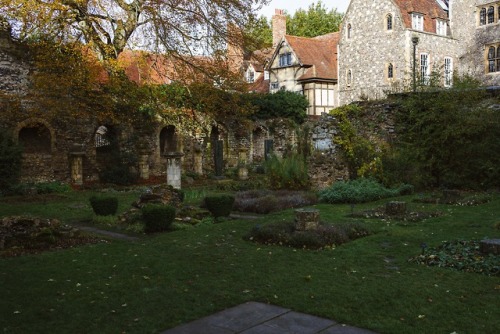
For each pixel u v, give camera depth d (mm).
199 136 29469
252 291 6352
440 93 18344
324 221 10531
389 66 35438
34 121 22594
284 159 18000
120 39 25094
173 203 13227
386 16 35406
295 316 5488
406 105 19453
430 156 18438
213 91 27531
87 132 24703
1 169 18953
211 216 12914
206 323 5316
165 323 5312
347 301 5914
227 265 7664
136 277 7062
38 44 21688
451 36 36531
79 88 22875
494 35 33375
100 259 8156
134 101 25234
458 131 17281
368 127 20703
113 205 12922
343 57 38812
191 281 6824
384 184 17391
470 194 15945
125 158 24594
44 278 7043
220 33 24359
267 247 8945
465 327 5078
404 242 9078
